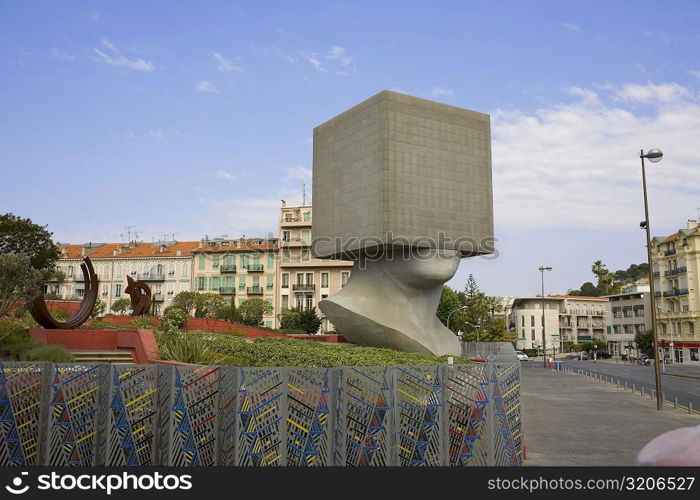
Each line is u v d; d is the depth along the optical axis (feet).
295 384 37.01
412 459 38.14
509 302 501.15
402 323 86.58
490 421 40.24
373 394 38.22
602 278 407.23
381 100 84.58
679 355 244.01
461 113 90.07
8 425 34.53
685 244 246.88
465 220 88.07
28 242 164.35
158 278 262.06
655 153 82.53
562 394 97.60
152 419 37.50
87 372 36.32
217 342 71.05
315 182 96.94
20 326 72.64
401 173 83.66
